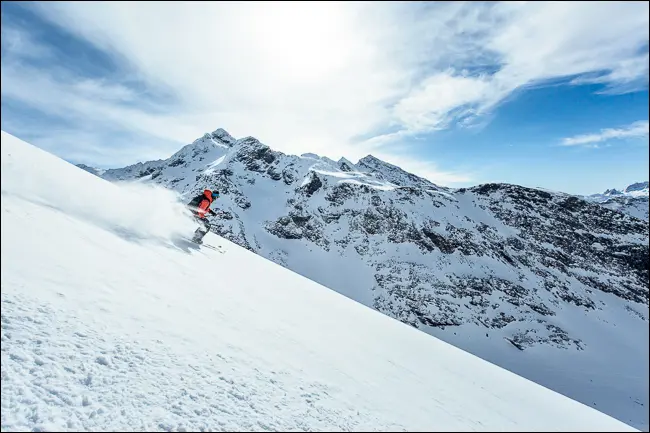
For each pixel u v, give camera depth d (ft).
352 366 16.90
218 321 15.24
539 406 20.77
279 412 10.68
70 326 10.12
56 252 13.61
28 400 7.51
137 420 8.21
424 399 16.03
